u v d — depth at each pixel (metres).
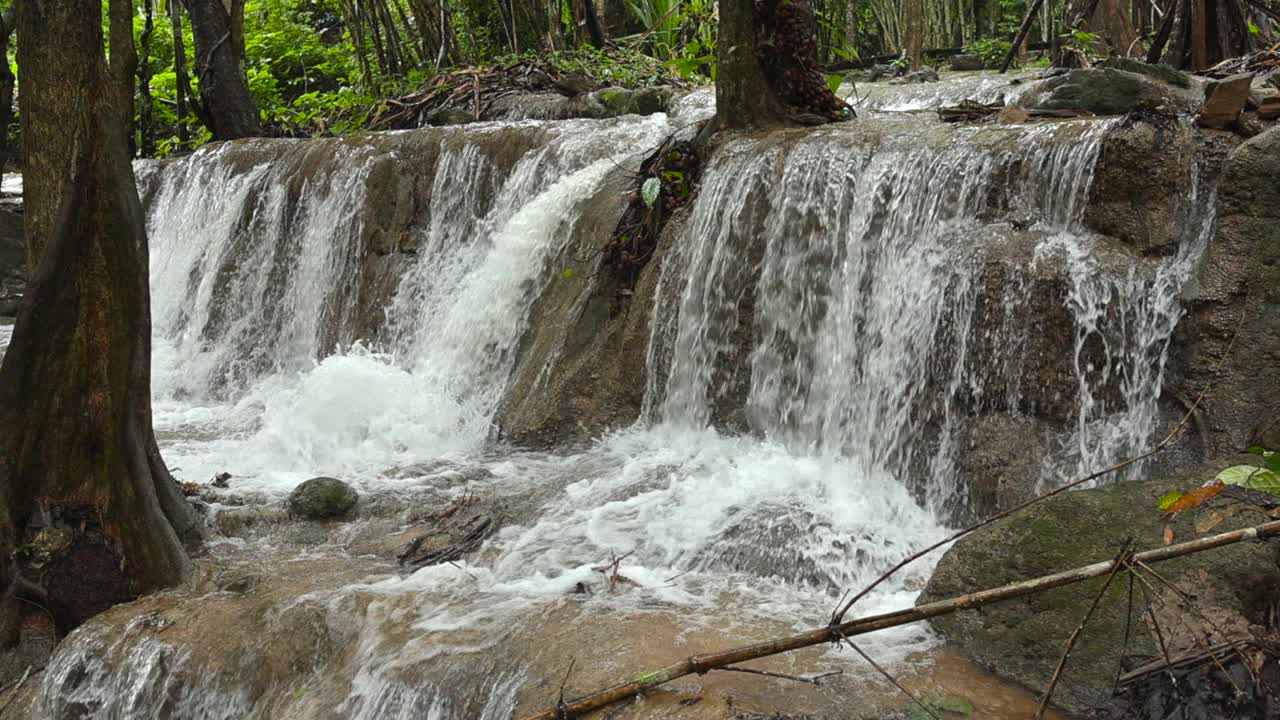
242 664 5.22
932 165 6.36
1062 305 5.62
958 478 5.88
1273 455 3.94
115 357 5.85
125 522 5.84
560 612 5.16
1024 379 5.72
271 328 10.93
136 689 5.20
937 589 4.89
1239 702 3.92
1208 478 4.70
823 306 6.79
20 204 13.47
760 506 6.05
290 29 19.42
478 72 13.29
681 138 8.55
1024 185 6.04
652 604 5.21
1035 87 7.72
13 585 5.71
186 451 8.29
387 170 10.44
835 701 4.17
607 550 5.89
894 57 14.84
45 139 5.91
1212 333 5.19
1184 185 5.54
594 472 7.00
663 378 7.58
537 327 8.50
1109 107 7.16
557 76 12.88
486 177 9.85
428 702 4.77
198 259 11.93
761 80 8.11
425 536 6.32
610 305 8.09
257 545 6.45
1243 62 8.30
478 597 5.48
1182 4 9.55
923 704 4.17
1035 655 4.39
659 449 7.29
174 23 15.38
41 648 5.73
